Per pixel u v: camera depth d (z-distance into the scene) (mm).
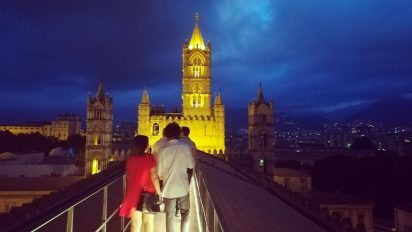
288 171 125062
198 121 129125
